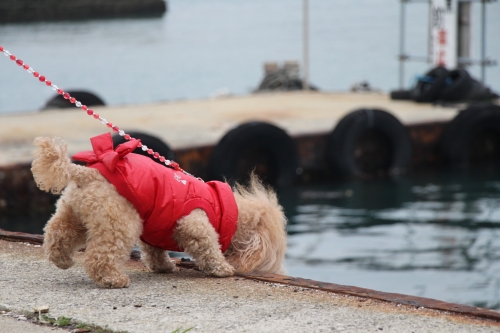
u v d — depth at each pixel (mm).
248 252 5445
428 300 4543
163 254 5410
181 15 85750
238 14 85875
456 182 14555
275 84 24141
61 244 4844
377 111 15156
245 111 18578
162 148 12312
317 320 4188
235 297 4656
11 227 11344
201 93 32938
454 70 19250
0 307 4367
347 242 10438
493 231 10828
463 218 11672
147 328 4004
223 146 13461
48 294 4645
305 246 10258
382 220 11688
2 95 31797
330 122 16469
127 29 63094
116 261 4809
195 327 4035
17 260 5496
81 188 4758
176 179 5105
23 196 12008
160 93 32875
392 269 9055
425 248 10023
